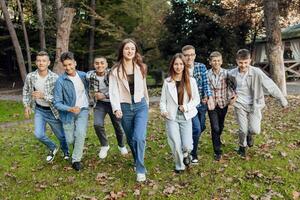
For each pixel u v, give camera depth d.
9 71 29.70
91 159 6.09
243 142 5.81
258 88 5.50
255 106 5.54
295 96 13.79
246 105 5.61
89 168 5.63
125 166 5.67
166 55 21.20
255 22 22.34
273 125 8.20
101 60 5.44
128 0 20.95
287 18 22.11
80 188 4.87
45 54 5.50
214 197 4.42
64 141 5.95
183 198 4.42
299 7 18.56
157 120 9.45
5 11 16.81
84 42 24.28
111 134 7.84
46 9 19.81
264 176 4.98
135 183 4.92
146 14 21.00
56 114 5.67
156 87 21.08
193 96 5.08
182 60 4.97
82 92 5.48
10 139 8.21
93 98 5.66
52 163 5.95
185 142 5.07
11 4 23.56
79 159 5.52
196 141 5.45
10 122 11.23
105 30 21.11
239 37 22.09
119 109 4.79
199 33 20.39
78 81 5.44
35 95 5.50
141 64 4.86
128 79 4.78
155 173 5.26
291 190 4.53
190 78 5.07
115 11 22.05
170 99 5.03
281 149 6.22
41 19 17.42
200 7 19.91
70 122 5.44
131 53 4.74
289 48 24.61
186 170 5.30
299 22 25.48
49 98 5.53
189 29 20.84
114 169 5.55
